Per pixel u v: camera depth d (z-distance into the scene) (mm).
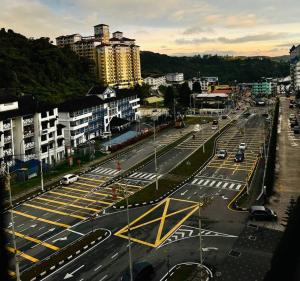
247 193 62844
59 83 186500
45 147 89688
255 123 143750
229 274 38625
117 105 139500
